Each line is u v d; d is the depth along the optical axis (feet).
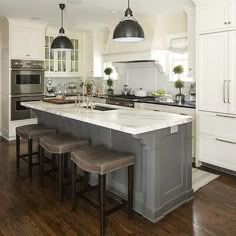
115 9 14.80
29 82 18.60
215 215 8.38
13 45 17.61
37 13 15.79
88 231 7.50
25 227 7.66
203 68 12.22
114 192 9.68
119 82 20.77
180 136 8.86
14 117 18.20
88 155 8.10
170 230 7.57
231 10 10.99
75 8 14.62
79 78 23.48
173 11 15.06
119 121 8.06
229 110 11.46
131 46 16.99
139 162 8.46
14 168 12.68
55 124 12.78
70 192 10.14
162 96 16.79
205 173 12.05
